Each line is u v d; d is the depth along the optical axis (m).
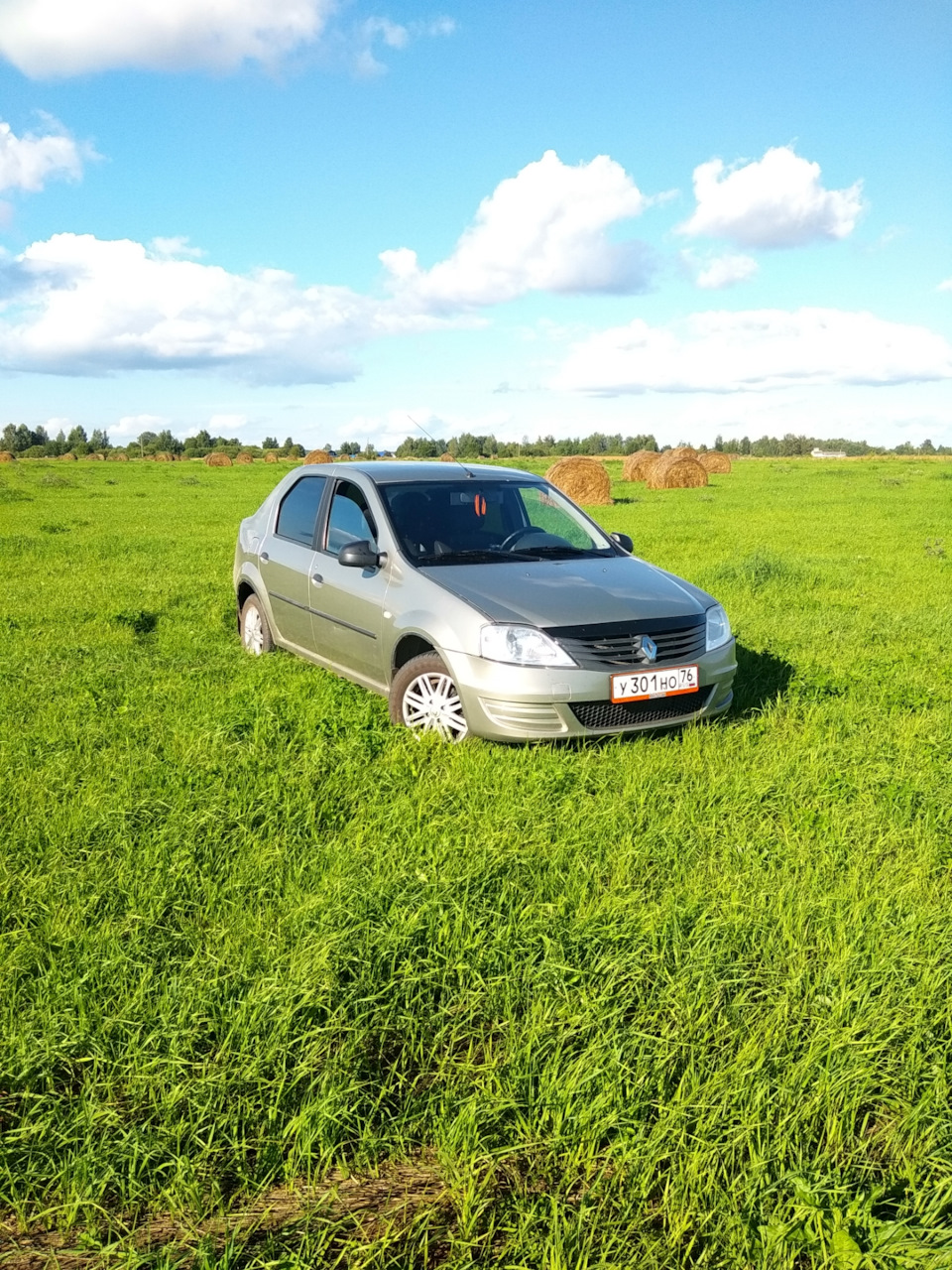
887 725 6.20
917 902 3.73
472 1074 2.71
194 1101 2.52
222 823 4.29
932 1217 2.21
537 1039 2.79
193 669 7.62
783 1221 2.19
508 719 5.34
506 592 5.71
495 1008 2.98
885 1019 2.90
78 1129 2.47
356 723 5.77
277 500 8.17
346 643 6.68
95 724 5.94
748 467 63.91
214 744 5.41
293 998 2.89
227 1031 2.83
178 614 10.41
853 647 8.70
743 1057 2.71
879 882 3.87
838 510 26.31
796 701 6.63
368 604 6.32
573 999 2.98
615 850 4.10
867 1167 2.40
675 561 15.03
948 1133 2.50
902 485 40.09
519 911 3.53
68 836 4.19
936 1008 3.01
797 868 4.03
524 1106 2.55
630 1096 2.57
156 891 3.70
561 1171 2.40
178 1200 2.29
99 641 8.82
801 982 3.11
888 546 17.56
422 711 5.85
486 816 4.43
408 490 6.76
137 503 30.73
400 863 3.92
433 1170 2.44
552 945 3.22
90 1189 2.27
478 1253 2.17
